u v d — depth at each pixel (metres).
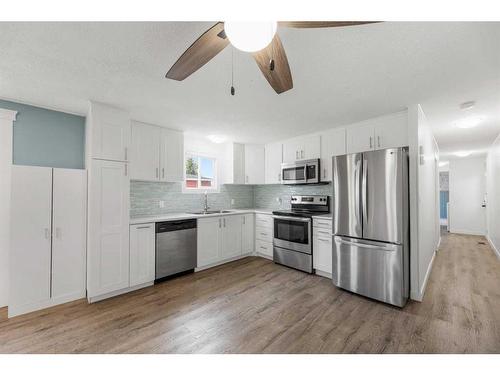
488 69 1.81
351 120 3.10
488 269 3.57
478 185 6.51
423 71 1.84
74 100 2.44
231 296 2.67
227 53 1.59
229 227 3.97
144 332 1.97
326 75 1.91
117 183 2.67
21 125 2.51
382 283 2.47
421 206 2.66
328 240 3.19
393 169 2.44
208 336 1.92
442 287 2.89
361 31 1.38
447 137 4.04
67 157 2.81
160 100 2.42
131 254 2.78
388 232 2.46
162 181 3.56
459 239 5.86
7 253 2.38
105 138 2.58
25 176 2.30
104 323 2.11
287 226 3.70
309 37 1.43
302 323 2.11
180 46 1.53
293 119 3.05
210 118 3.02
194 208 4.20
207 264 3.62
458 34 1.41
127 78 1.96
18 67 1.78
